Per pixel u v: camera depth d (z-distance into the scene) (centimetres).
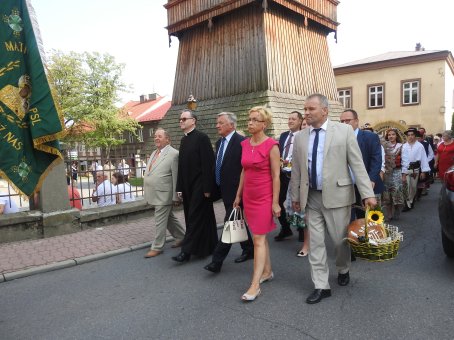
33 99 344
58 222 648
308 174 364
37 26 353
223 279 437
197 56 1395
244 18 1237
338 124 359
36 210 650
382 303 357
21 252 554
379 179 537
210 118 1295
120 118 2988
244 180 384
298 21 1330
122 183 814
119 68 2884
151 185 534
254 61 1203
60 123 351
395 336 298
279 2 1180
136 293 406
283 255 520
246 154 380
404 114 2483
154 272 471
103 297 400
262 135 377
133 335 317
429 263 470
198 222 500
